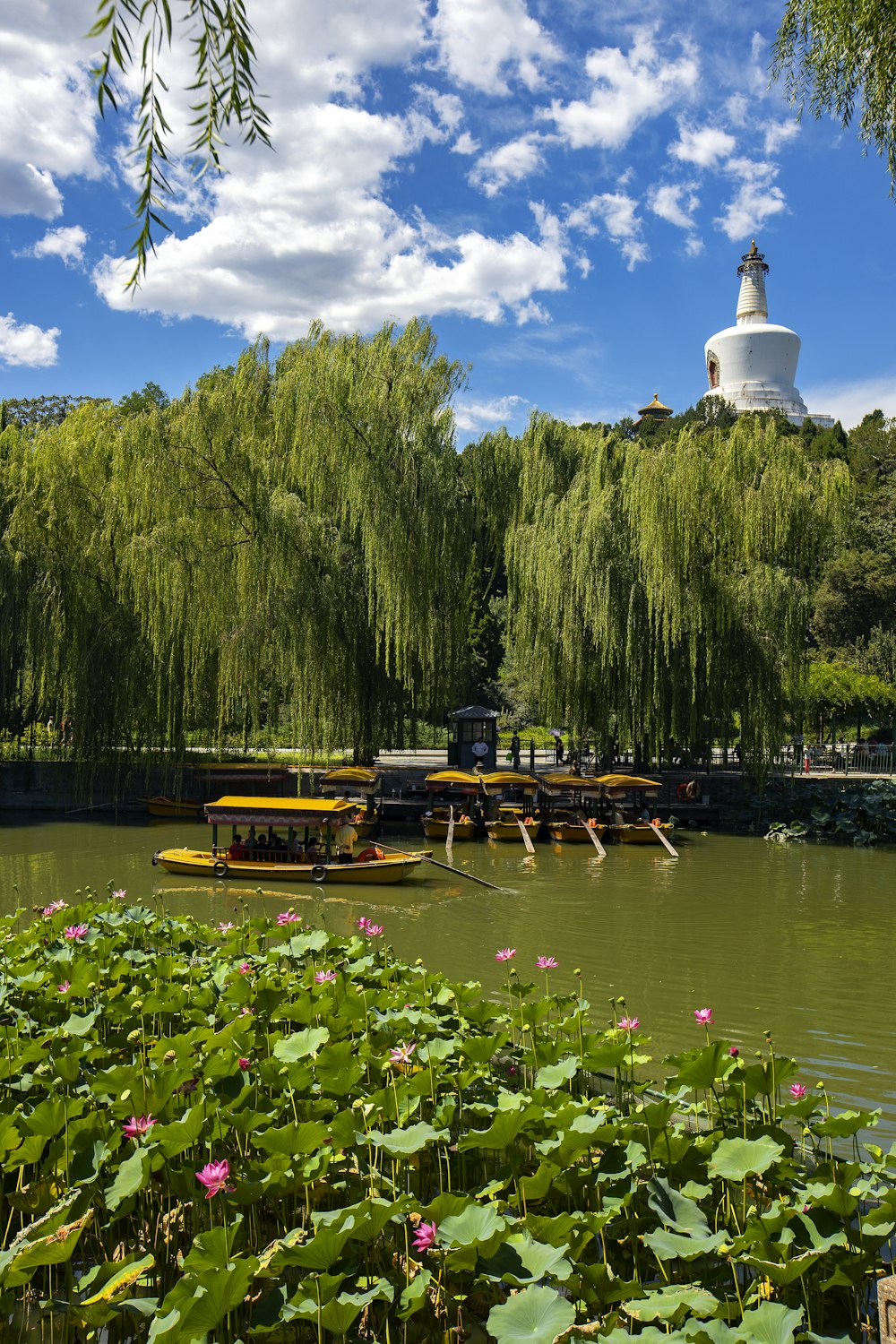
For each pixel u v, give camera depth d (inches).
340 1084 243.6
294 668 1072.2
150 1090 234.7
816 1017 463.5
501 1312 163.8
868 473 2354.8
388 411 1039.6
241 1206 225.1
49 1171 223.8
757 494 1051.9
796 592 1058.1
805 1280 192.2
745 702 1075.9
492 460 1286.9
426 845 1030.4
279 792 1184.8
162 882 804.6
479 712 1300.4
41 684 1102.4
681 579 1040.8
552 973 540.4
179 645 1104.2
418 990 313.7
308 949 369.4
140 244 127.7
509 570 1219.2
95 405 1240.8
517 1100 239.9
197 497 1060.5
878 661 1702.8
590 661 1101.7
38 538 1131.3
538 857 960.3
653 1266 217.2
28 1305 209.9
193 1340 167.6
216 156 130.5
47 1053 267.9
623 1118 225.1
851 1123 221.9
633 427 3235.7
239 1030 272.8
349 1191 234.4
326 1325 168.1
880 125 380.2
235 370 1090.1
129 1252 223.8
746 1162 203.9
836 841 1048.2
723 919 686.5
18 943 390.6
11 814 1195.3
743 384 3412.9
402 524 1031.0
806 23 377.1
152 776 1219.9
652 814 1142.3
